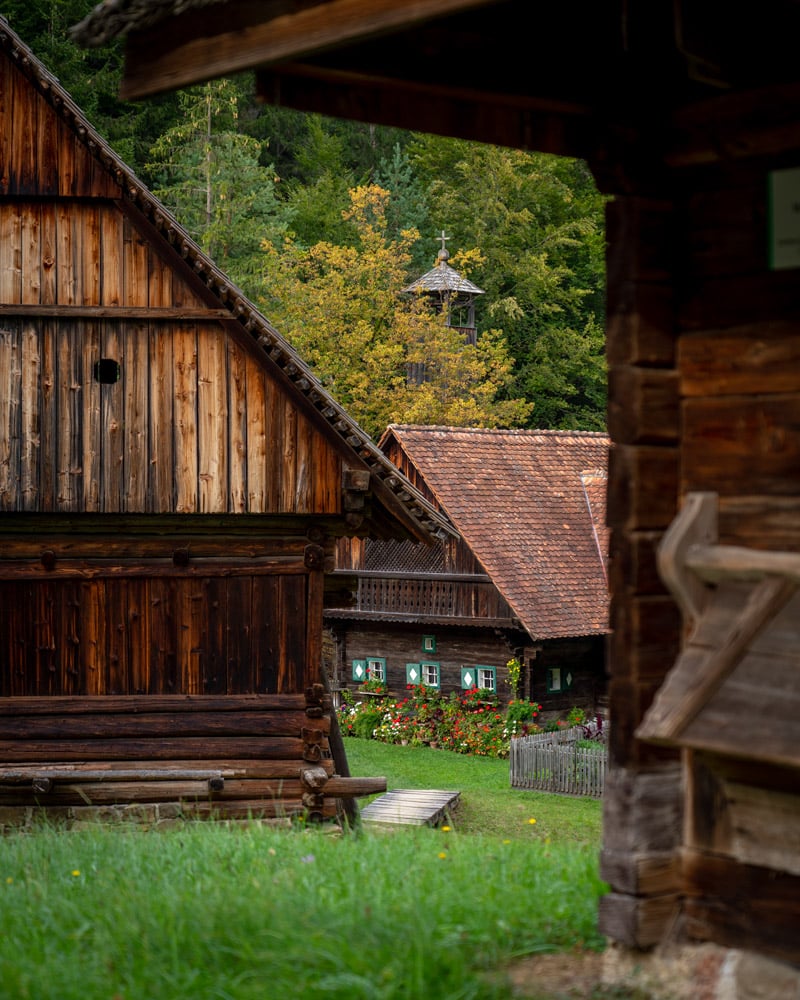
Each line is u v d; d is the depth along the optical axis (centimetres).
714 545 519
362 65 526
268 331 1423
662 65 541
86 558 1470
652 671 541
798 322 507
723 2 487
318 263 4512
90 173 1439
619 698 542
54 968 544
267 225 4366
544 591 3047
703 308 539
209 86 4394
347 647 3362
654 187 546
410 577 3192
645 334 541
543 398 5109
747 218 526
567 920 574
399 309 4316
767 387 516
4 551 1470
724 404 530
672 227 549
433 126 565
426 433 3319
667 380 545
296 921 563
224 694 1471
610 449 550
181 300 1449
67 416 1457
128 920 600
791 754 429
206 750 1461
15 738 1459
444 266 4453
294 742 1462
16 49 1426
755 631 470
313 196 5169
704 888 524
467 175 5350
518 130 579
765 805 487
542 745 2611
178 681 1473
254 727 1463
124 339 1461
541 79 551
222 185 4281
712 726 457
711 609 495
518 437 3484
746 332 524
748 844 500
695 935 524
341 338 4194
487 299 5191
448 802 2241
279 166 5588
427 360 4284
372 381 4212
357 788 1448
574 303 5284
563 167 5478
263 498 1451
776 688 452
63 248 1452
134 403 1459
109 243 1452
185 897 634
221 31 518
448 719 3053
